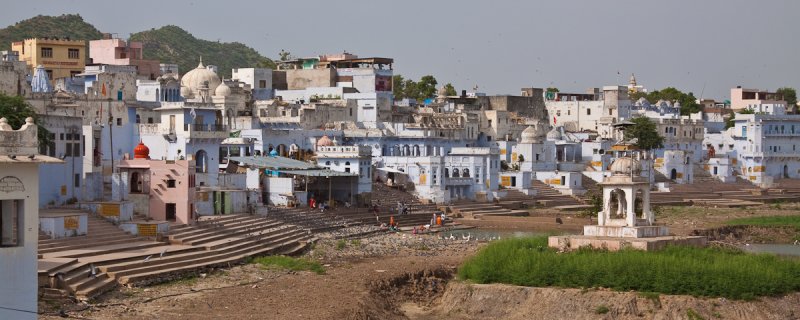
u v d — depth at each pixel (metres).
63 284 56.44
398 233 107.94
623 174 75.94
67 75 152.88
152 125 105.88
